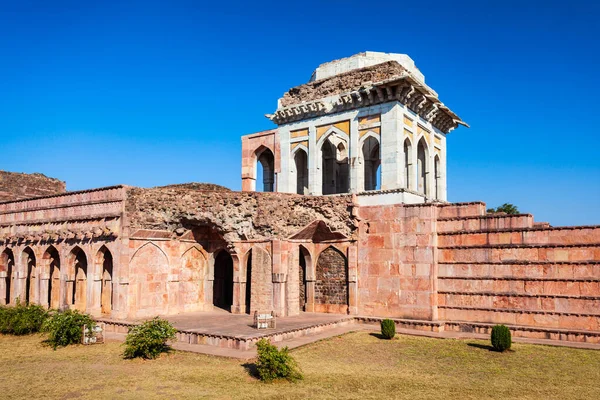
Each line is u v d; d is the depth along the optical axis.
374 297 26.08
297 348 19.31
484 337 21.62
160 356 17.61
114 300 23.91
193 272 27.62
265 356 14.66
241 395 13.16
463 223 24.30
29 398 12.88
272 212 25.53
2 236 31.45
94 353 18.23
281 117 32.50
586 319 20.92
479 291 23.52
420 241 24.95
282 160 32.47
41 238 28.23
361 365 16.86
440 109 31.45
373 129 27.98
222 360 17.09
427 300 24.42
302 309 28.52
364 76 28.98
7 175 37.62
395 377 15.24
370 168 34.75
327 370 16.05
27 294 31.89
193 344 19.77
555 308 21.67
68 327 19.66
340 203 27.03
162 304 25.72
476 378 15.20
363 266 26.58
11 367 16.20
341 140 34.84
